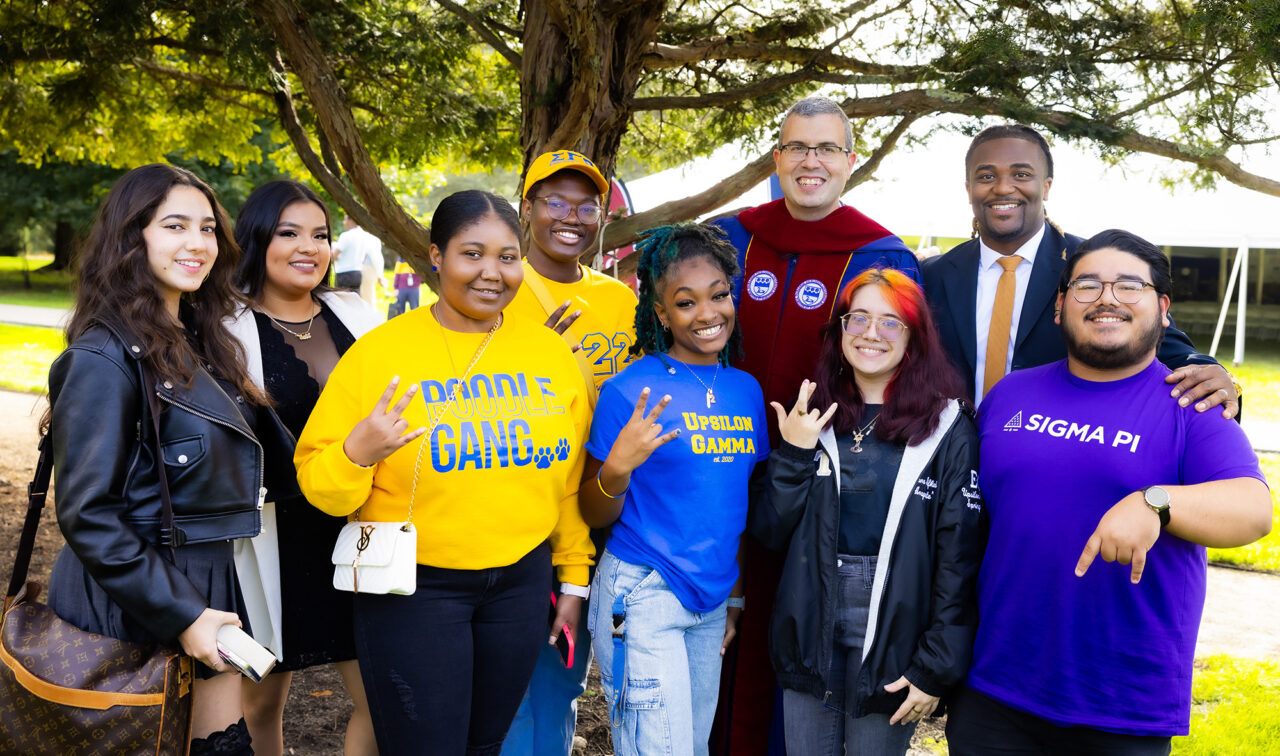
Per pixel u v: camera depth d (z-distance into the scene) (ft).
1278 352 62.34
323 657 8.86
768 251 10.74
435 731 7.59
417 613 7.54
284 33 13.73
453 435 7.52
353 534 7.55
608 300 10.33
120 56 16.99
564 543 8.76
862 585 8.24
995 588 7.63
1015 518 7.52
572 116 13.20
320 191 27.25
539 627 8.13
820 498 8.35
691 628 8.68
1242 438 6.98
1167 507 6.53
